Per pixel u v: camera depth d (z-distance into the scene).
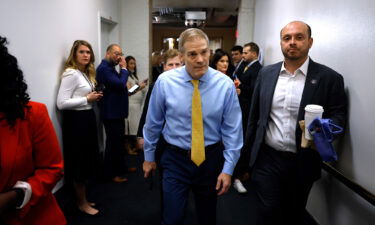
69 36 2.62
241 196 2.71
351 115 1.57
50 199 1.00
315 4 2.08
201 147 1.37
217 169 1.44
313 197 2.12
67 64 2.39
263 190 1.71
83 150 2.28
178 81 1.38
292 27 1.55
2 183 0.84
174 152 1.42
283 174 1.68
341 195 1.69
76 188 2.27
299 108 1.57
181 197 1.41
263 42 3.81
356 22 1.52
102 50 4.04
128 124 3.99
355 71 1.53
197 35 1.26
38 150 0.94
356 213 1.53
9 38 1.78
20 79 0.85
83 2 2.94
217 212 2.41
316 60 2.08
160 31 10.38
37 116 0.92
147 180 3.03
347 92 1.62
